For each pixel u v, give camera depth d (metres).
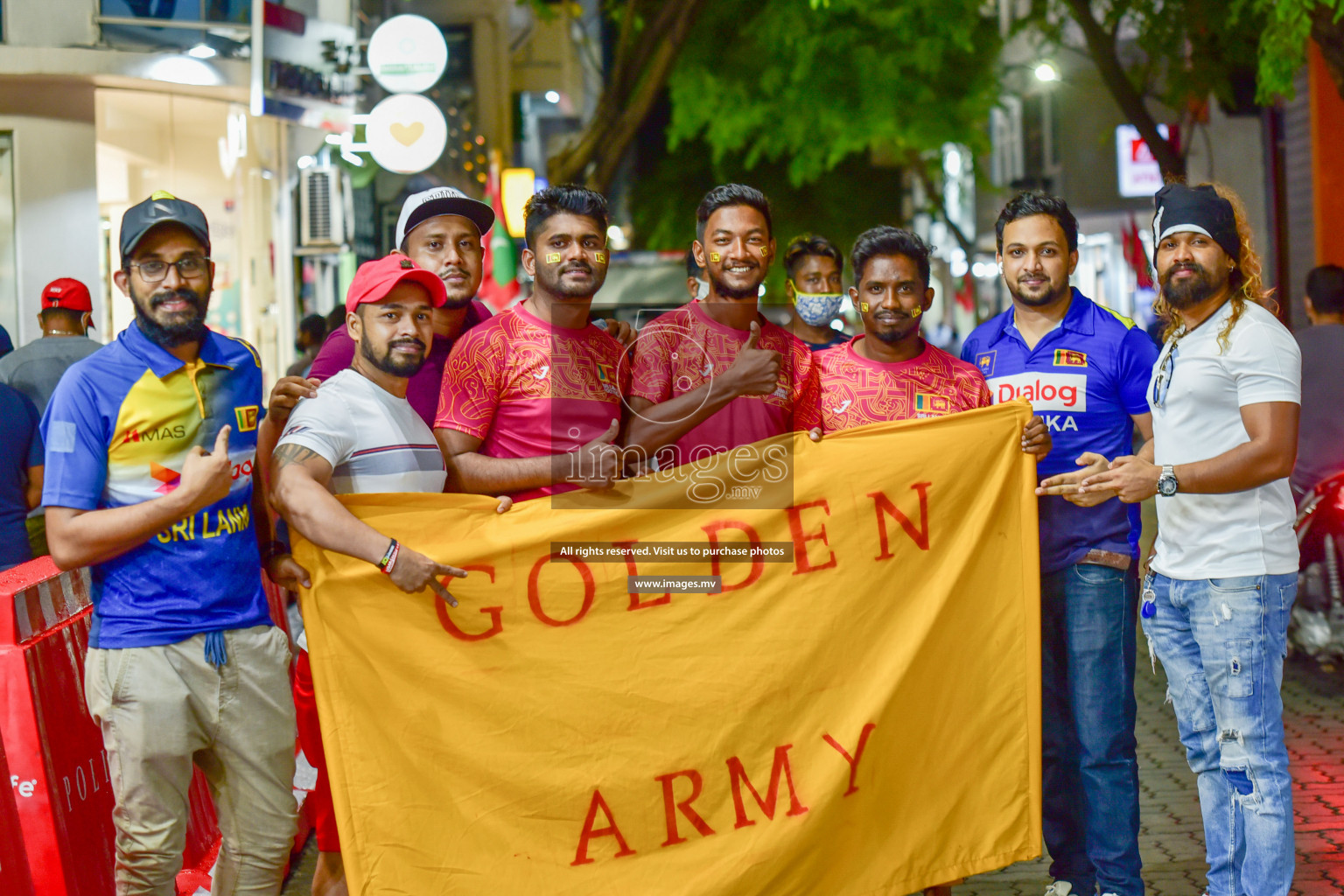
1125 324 4.20
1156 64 14.18
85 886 3.88
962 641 3.93
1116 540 4.06
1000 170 31.16
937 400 4.07
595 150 14.31
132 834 3.45
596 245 3.75
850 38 15.44
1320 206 13.25
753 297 3.88
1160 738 6.12
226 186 12.34
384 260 3.64
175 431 3.46
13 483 5.61
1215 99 15.98
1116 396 4.16
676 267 14.09
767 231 3.90
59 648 3.97
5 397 5.58
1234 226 3.77
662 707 3.72
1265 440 3.62
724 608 3.77
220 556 3.51
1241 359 3.70
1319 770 5.46
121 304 11.70
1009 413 3.96
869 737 3.80
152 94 11.13
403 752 3.58
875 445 3.88
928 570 3.91
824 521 3.84
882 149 20.41
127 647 3.40
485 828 3.62
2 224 10.45
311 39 11.82
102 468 3.40
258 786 3.60
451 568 3.43
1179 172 13.49
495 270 19.31
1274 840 3.70
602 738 3.69
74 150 10.63
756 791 3.74
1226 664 3.76
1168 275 3.82
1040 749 3.95
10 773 3.51
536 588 3.66
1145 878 4.41
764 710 3.77
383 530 3.57
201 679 3.46
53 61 10.22
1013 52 26.86
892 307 3.98
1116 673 4.04
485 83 19.59
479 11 19.50
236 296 12.58
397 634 3.58
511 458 3.71
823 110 15.70
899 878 3.83
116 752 3.43
